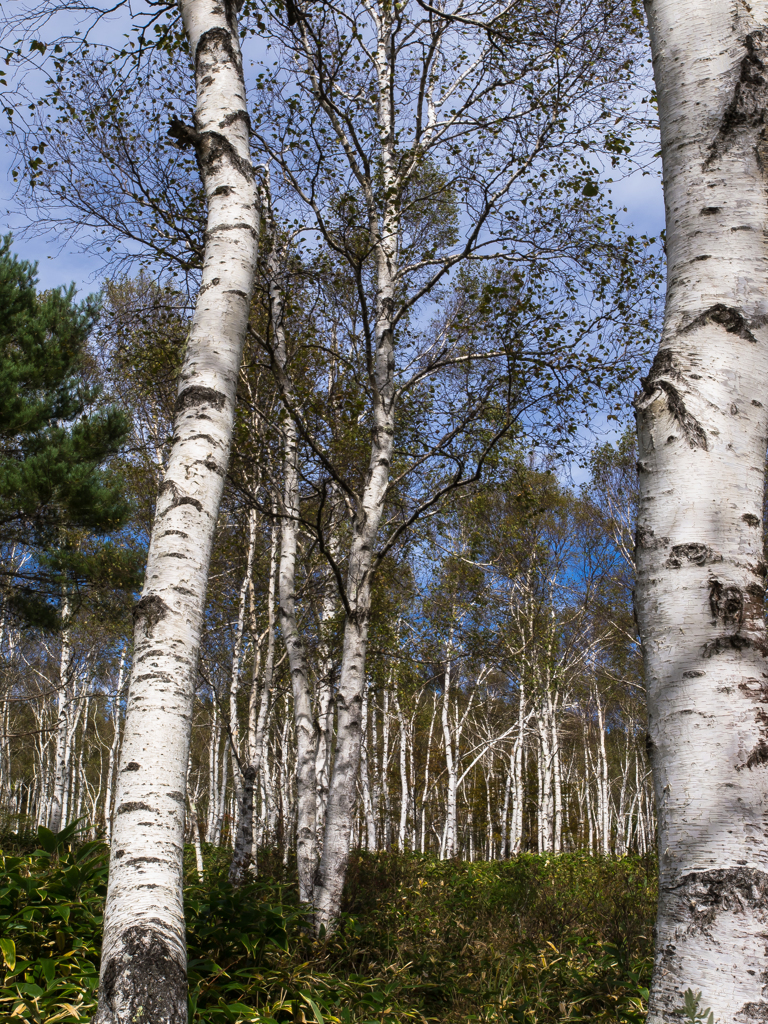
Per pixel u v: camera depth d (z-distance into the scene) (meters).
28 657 21.23
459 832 31.27
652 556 1.97
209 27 3.67
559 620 18.22
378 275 7.11
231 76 3.60
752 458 1.97
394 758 27.17
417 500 9.12
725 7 2.20
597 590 18.77
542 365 6.46
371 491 6.55
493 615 17.45
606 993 4.18
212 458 2.95
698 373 2.02
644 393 2.10
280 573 7.48
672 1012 1.63
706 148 2.15
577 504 18.28
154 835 2.34
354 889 7.59
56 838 4.88
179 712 2.55
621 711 26.25
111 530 10.56
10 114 4.83
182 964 2.16
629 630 18.98
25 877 4.06
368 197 6.57
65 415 10.77
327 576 10.25
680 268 2.15
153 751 2.46
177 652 2.62
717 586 1.85
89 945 3.58
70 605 12.08
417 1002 4.50
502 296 6.42
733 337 2.02
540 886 9.27
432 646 13.02
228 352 3.15
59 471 9.70
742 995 1.55
